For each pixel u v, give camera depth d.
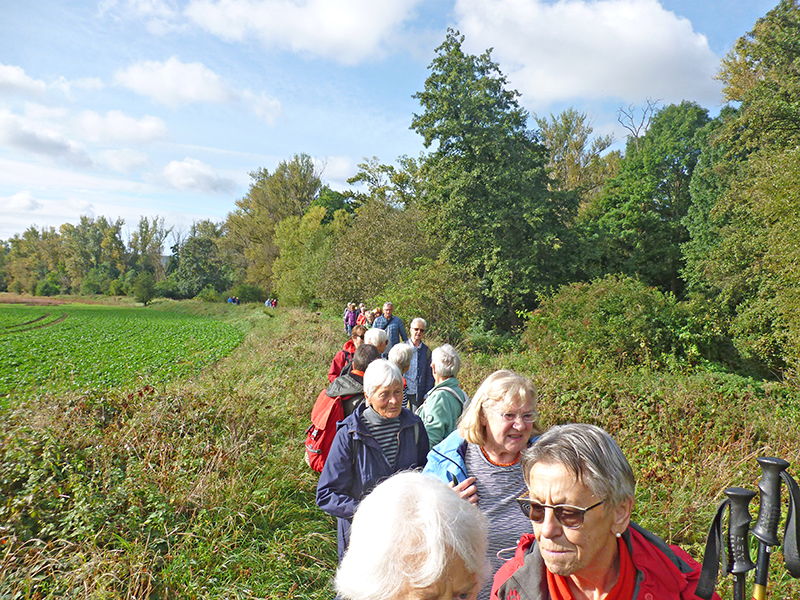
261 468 5.21
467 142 25.64
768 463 1.42
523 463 1.52
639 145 46.38
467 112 25.20
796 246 13.33
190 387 7.51
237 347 19.33
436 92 25.61
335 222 54.00
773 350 14.83
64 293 99.50
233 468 5.08
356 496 2.92
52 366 14.64
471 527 1.31
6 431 5.16
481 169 25.41
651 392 7.95
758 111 19.39
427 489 1.36
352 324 19.30
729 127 20.73
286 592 3.59
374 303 22.36
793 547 1.34
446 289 20.36
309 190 67.69
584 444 1.40
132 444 5.34
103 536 3.89
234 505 4.44
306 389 8.83
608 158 48.16
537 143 29.44
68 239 110.81
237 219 72.81
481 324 24.56
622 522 1.42
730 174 25.91
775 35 22.95
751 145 19.98
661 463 5.86
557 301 15.44
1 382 11.82
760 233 16.41
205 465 5.11
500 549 2.37
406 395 6.86
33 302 78.31
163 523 4.09
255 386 8.50
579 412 7.66
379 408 3.01
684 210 37.00
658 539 1.54
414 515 1.26
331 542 4.32
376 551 1.24
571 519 1.36
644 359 12.68
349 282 33.38
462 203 25.59
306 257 47.03
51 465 4.60
